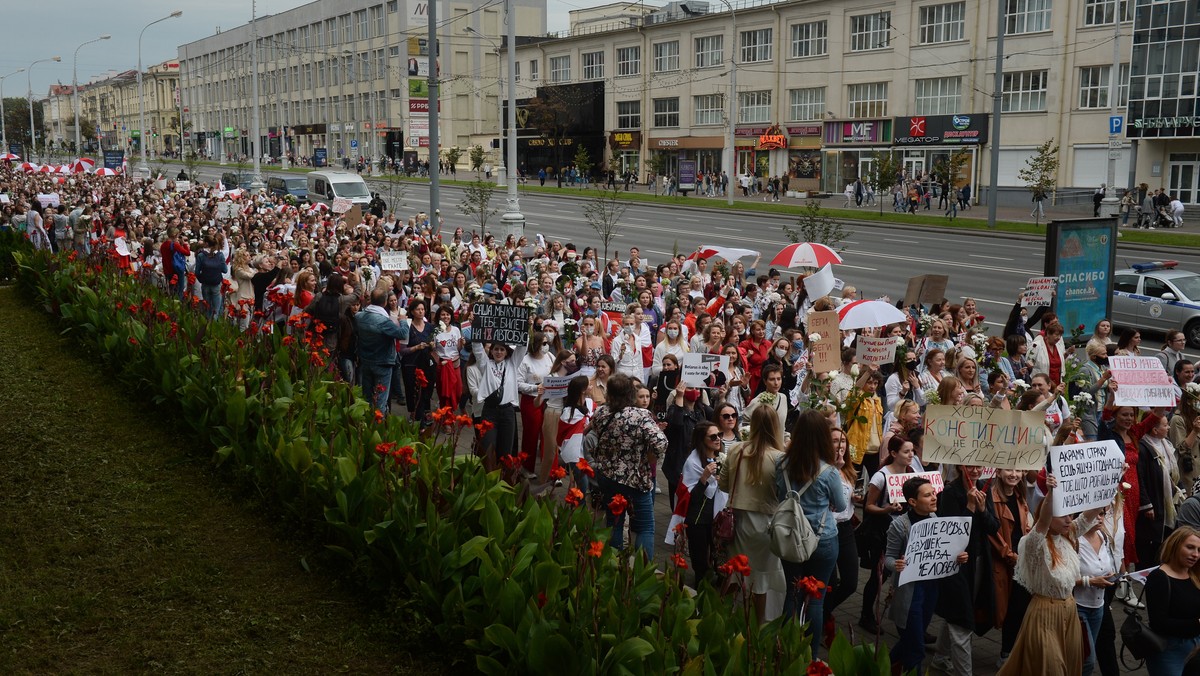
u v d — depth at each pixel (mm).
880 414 10797
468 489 7270
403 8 93000
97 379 12594
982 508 7449
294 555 8102
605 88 83375
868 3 61500
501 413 11328
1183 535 6805
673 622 5730
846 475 8320
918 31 59156
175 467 9859
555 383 10805
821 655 7578
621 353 13320
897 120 60594
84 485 9414
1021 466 7453
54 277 16547
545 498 7258
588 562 6090
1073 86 52531
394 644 6824
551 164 90188
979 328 15500
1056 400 10781
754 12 68875
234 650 6770
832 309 14000
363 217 36062
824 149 65625
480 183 40031
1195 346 22406
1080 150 52781
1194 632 6789
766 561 7020
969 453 7516
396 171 82125
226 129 135000
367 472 7586
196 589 7547
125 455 10172
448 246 27453
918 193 52500
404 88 93562
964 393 10047
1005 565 7504
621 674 5246
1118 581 8086
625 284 18250
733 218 50875
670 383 11234
